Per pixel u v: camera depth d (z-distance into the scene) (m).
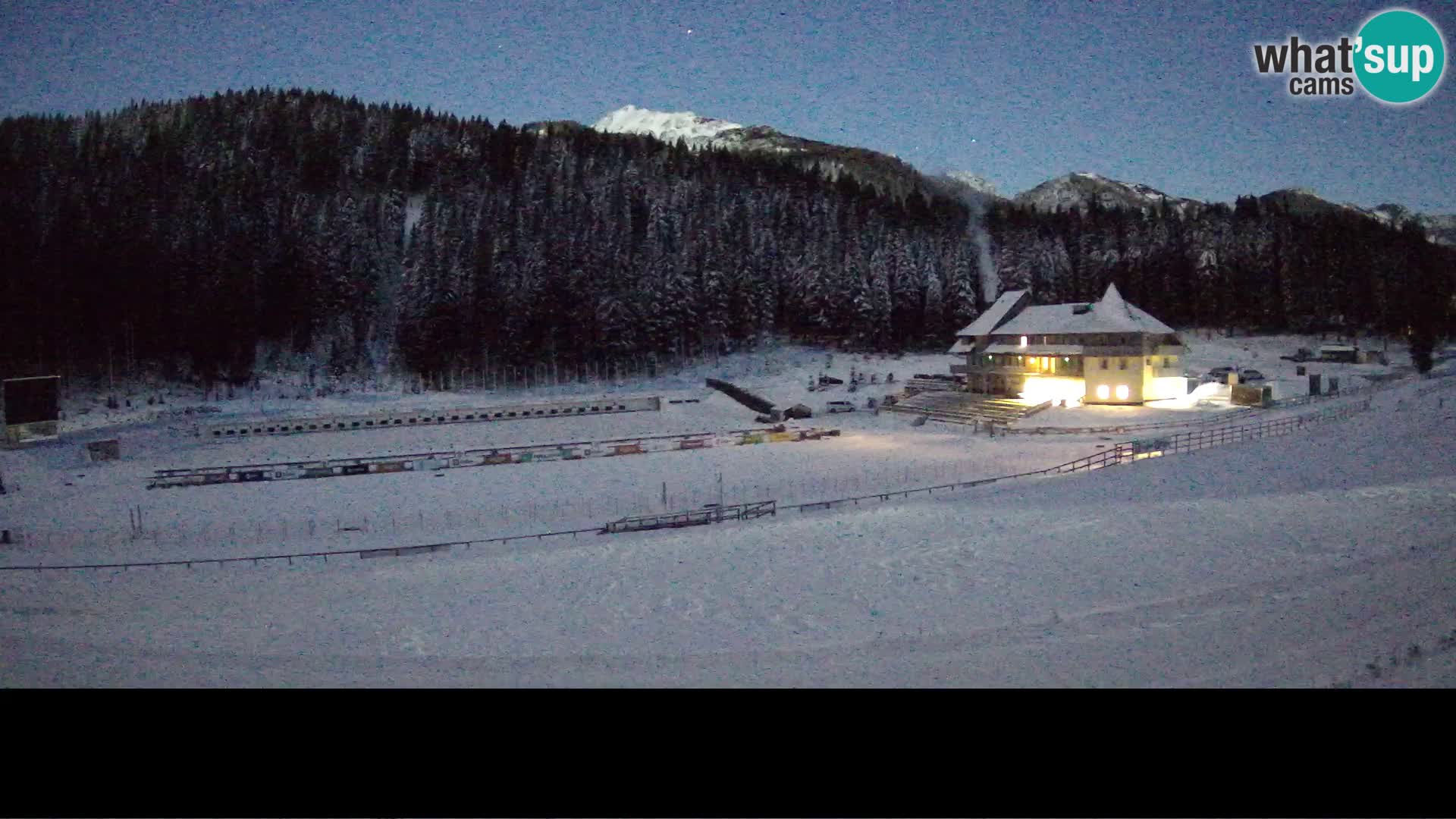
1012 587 28.59
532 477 56.91
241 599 31.45
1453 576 25.05
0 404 82.25
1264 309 122.94
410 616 28.83
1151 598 26.53
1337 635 21.95
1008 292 88.50
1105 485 41.31
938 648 23.77
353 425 80.25
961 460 55.97
